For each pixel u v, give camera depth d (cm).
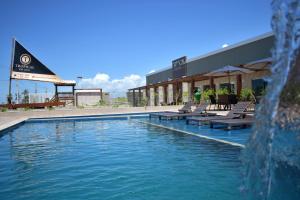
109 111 2152
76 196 442
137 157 702
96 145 900
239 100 1803
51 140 1030
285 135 294
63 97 2864
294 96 281
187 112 1659
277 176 307
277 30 268
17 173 582
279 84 276
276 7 267
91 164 643
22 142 995
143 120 1742
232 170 555
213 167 581
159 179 513
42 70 2625
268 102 285
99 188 476
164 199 420
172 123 1449
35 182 518
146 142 923
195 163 618
